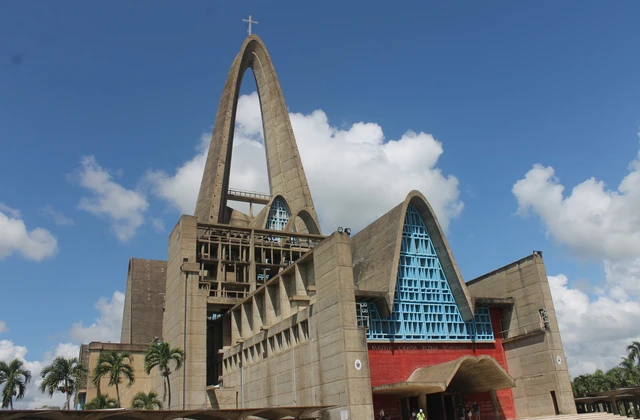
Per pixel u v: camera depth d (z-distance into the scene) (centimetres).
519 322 4456
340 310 3262
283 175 7588
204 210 6738
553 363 4091
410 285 4222
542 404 4128
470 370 3747
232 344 5078
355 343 3219
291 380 3738
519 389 4309
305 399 3522
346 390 3097
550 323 4225
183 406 4638
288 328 3875
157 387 5453
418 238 4412
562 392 4022
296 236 6100
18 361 4994
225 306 5350
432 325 4184
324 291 3475
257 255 6091
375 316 3972
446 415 3944
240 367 4662
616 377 7588
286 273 4244
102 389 5553
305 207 7106
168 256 5797
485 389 3888
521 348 4359
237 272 6069
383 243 4356
